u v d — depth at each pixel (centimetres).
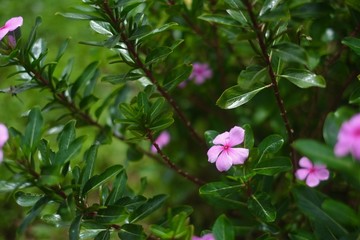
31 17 177
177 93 117
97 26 93
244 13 86
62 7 179
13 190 82
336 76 103
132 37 90
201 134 122
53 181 81
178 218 82
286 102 108
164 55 92
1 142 78
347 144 70
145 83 97
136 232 87
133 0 88
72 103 101
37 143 83
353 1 92
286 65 103
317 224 86
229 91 88
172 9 100
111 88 142
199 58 116
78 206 86
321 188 102
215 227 83
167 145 121
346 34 102
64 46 95
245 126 88
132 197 89
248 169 86
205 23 104
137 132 90
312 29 101
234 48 112
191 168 124
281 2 93
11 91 94
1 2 185
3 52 90
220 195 87
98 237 87
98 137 104
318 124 106
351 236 83
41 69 94
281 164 86
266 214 86
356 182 83
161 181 126
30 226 125
